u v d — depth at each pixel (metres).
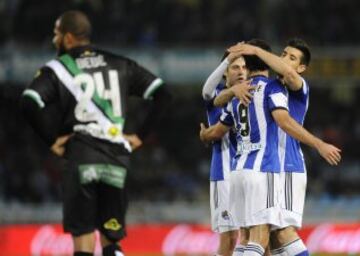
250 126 25.89
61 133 24.70
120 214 24.67
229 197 26.94
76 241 24.44
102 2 89.50
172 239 65.50
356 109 95.25
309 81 90.50
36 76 24.45
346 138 91.50
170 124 91.94
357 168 87.06
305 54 27.73
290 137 26.25
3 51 80.81
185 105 93.56
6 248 63.56
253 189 25.53
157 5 90.69
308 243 63.94
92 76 24.66
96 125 24.52
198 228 65.50
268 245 26.92
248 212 25.62
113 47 83.69
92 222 24.45
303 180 26.27
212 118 29.38
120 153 24.66
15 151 85.44
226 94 26.44
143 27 89.62
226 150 29.28
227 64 27.45
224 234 29.52
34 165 83.25
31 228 64.38
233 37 90.31
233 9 91.88
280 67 25.64
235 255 26.97
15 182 81.19
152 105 25.23
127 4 90.38
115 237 24.58
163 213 75.38
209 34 90.38
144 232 65.31
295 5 93.38
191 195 83.12
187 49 83.69
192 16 91.31
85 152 24.36
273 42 89.50
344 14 93.88
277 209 25.55
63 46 25.20
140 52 83.56
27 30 87.25
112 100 24.69
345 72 86.25
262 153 25.67
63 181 24.55
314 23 92.75
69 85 24.47
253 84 26.11
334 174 85.62
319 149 24.81
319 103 95.44
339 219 76.06
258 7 92.38
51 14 87.69
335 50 86.19
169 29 90.38
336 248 64.00
